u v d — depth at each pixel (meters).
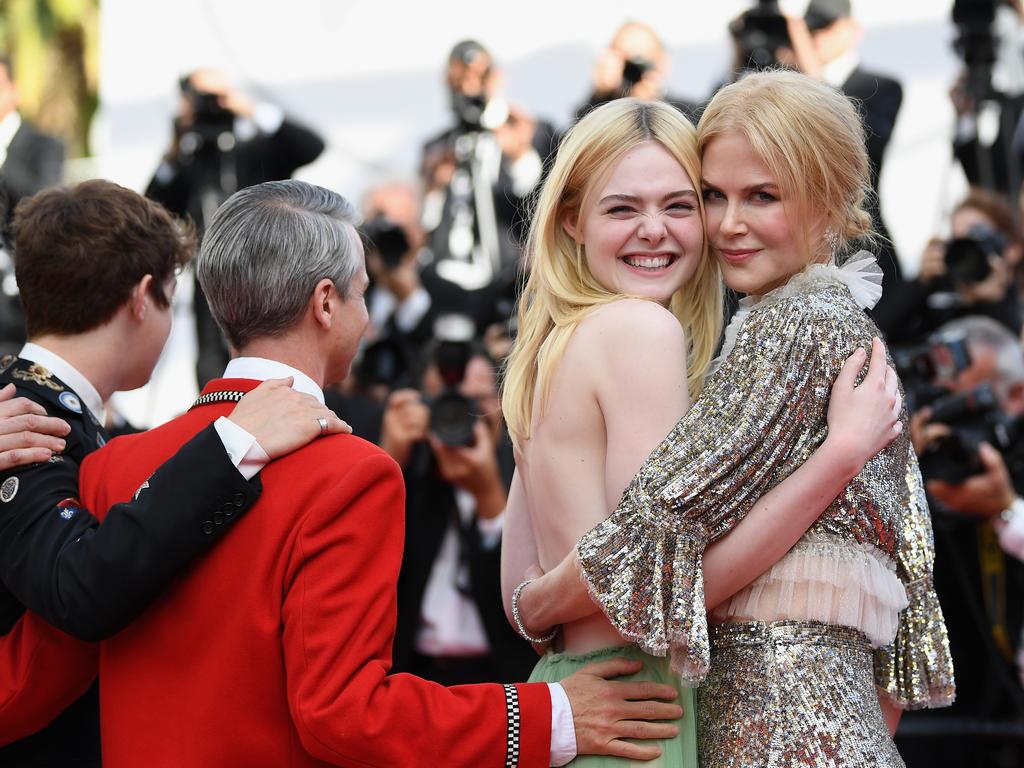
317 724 3.57
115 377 4.54
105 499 3.96
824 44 8.10
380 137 9.75
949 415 6.73
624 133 4.05
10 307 7.46
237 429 3.75
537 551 4.36
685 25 9.34
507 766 3.77
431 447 6.68
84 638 3.74
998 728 6.57
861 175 3.99
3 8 16.08
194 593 3.74
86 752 4.38
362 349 7.99
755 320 3.88
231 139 8.28
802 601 3.82
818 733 3.76
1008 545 6.63
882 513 3.85
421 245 9.21
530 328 4.23
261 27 9.82
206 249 4.01
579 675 3.93
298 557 3.67
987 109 8.67
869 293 4.00
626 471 3.83
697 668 3.67
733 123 3.92
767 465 3.74
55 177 9.34
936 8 9.18
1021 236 8.29
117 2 9.86
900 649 4.13
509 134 9.07
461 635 6.60
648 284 4.07
